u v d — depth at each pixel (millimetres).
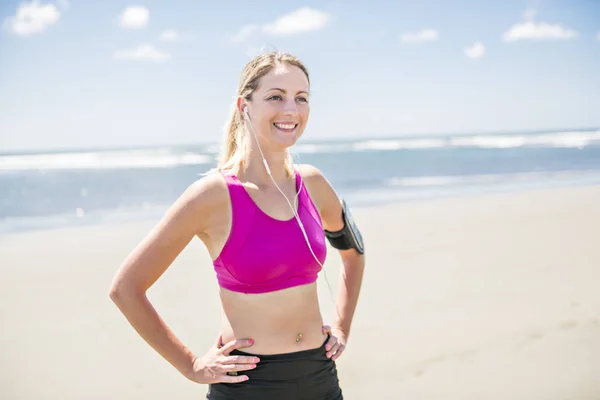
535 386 3994
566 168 21016
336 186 17438
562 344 4652
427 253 7559
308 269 2518
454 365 4375
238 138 2643
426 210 11062
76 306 5910
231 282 2465
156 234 2398
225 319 2520
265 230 2447
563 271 6652
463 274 6609
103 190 17594
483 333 4938
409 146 48594
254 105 2580
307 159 33688
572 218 9836
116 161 33938
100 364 4621
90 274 7055
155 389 4215
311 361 2482
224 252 2441
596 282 6195
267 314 2443
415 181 18422
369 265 7000
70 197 15828
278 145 2572
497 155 31391
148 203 14281
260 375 2402
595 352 4488
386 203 12477
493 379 4125
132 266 2377
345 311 3043
